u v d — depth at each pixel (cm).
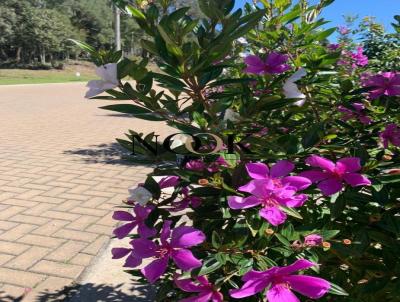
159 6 34
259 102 35
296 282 27
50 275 71
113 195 113
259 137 36
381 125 41
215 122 34
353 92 41
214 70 35
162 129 232
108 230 89
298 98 35
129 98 33
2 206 102
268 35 48
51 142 191
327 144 36
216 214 34
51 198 109
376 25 103
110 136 211
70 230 89
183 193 37
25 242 82
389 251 35
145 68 31
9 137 200
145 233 33
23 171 137
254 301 32
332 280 37
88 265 74
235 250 29
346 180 31
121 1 33
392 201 34
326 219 38
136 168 143
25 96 450
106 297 64
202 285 30
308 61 44
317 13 50
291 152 34
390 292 36
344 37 81
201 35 34
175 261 29
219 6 34
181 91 34
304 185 29
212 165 35
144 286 67
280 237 30
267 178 30
